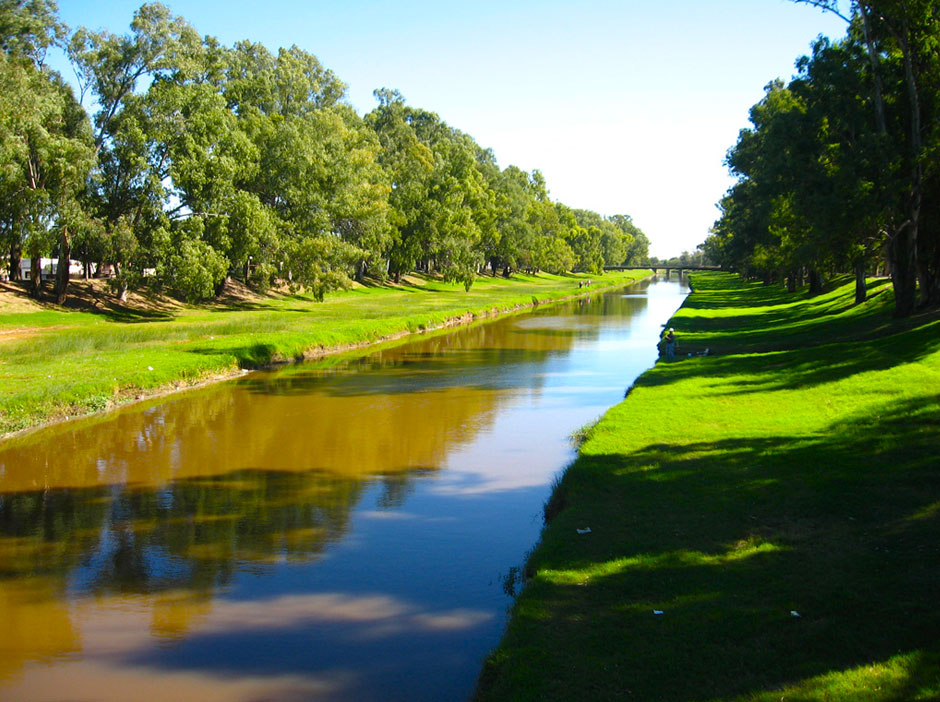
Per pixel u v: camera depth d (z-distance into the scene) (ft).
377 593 35.01
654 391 72.64
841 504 36.58
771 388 69.26
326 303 211.20
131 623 32.65
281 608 33.68
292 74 217.36
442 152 335.88
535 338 145.07
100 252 148.36
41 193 139.54
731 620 26.12
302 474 55.11
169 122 152.25
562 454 59.31
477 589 35.29
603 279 489.67
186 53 159.33
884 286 144.46
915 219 93.45
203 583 36.45
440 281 325.21
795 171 98.02
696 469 44.60
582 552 33.35
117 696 26.96
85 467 57.26
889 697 20.43
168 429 68.95
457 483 52.21
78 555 40.32
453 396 84.17
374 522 44.62
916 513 34.35
